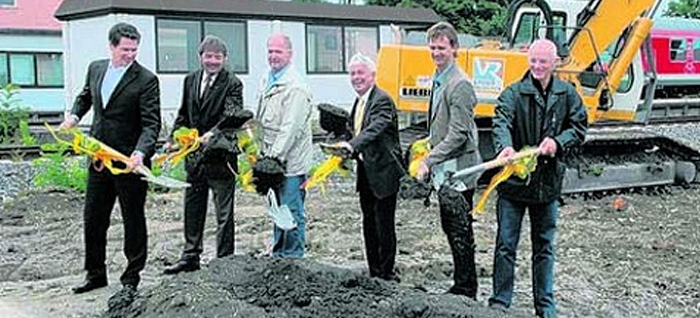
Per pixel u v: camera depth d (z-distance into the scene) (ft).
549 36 44.62
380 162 19.93
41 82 88.53
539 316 18.80
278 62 20.83
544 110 17.95
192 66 66.80
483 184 37.58
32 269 25.21
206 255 26.35
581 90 43.45
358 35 76.02
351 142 19.35
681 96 80.48
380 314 14.53
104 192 20.67
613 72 43.65
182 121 22.03
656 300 22.53
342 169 20.13
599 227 32.96
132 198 20.29
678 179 43.98
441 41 19.04
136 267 20.74
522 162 17.54
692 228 33.09
